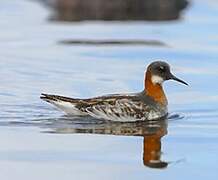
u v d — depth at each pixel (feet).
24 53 84.33
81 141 53.62
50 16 107.55
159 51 84.89
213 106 64.08
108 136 55.16
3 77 73.77
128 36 93.66
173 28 98.48
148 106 60.44
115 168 47.75
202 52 84.23
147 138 54.70
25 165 48.29
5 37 92.73
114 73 75.51
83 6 114.62
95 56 83.10
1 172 46.98
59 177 46.14
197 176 46.21
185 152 51.19
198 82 71.97
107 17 108.37
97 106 59.82
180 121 59.88
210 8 113.80
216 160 49.39
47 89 69.56
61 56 83.10
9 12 110.11
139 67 77.92
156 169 47.57
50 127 57.31
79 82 72.08
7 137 54.44
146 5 114.93
